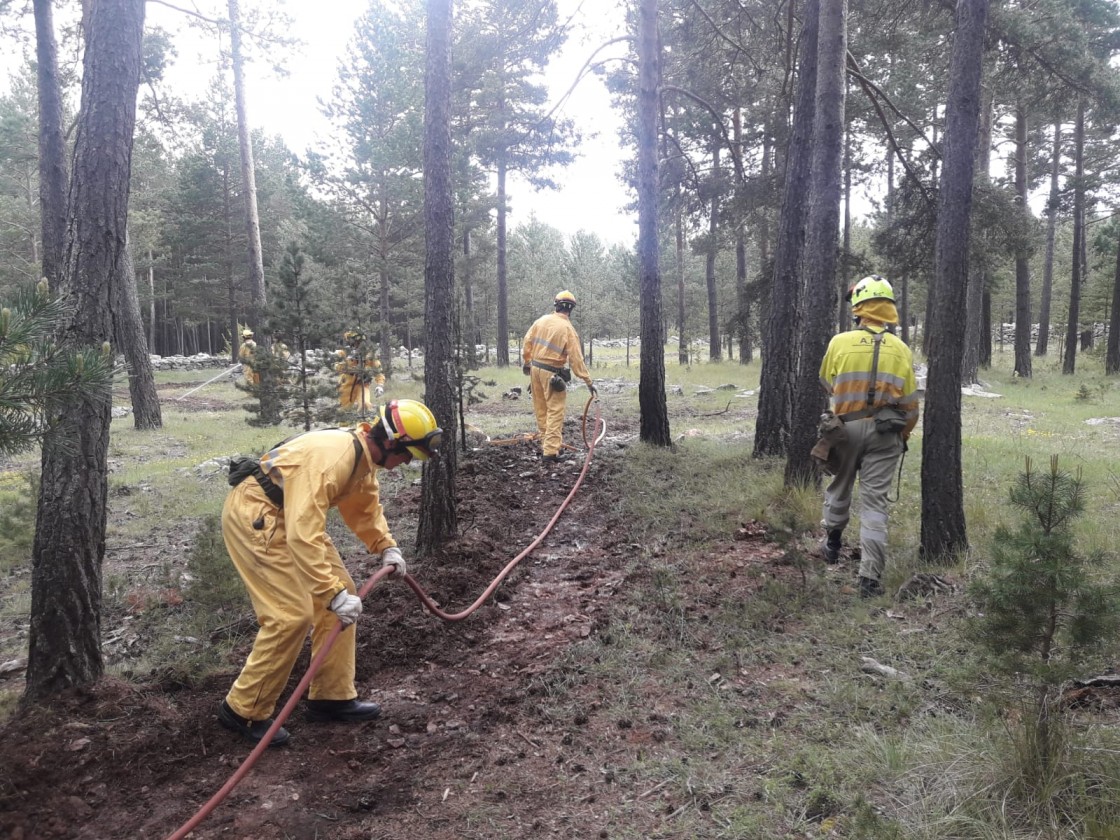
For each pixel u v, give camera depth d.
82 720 3.61
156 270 42.97
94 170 3.81
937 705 3.48
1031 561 3.03
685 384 21.36
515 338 42.84
